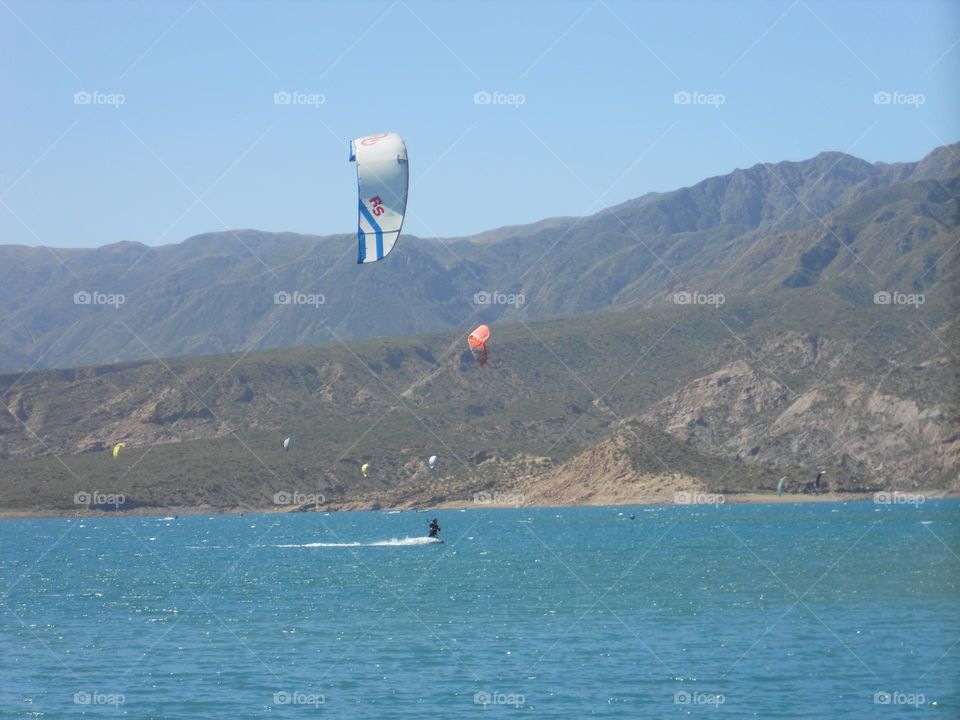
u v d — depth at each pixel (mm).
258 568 100312
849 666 46625
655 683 44125
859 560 94562
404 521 193000
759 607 64312
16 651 53125
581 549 116562
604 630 56812
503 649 51625
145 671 47938
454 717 39562
